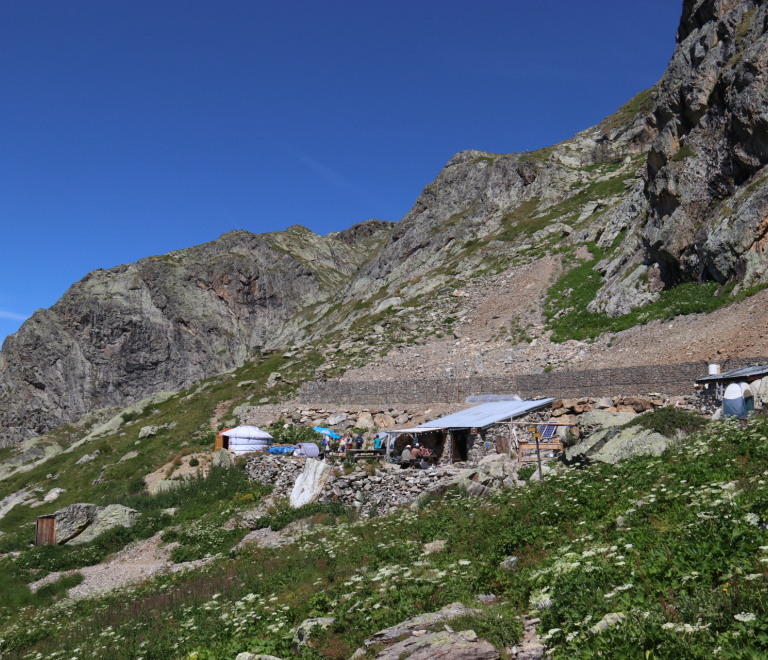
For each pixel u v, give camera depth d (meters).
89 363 186.00
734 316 32.44
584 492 12.80
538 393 34.31
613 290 46.16
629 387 30.23
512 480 20.84
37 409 177.75
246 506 28.66
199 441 42.41
